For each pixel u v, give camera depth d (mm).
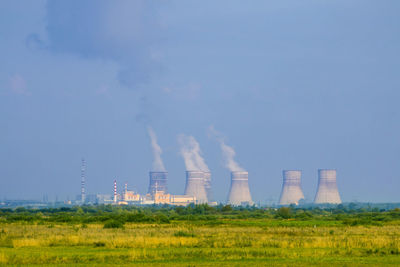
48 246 155250
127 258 127438
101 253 137875
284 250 143750
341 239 173000
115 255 132375
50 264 118688
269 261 123438
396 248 142500
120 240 159625
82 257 128750
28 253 137750
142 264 118812
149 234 194750
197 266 115812
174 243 157250
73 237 168875
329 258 128250
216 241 164250
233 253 135875
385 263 120500
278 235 197500
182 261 123562
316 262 121750
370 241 162000
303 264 118875
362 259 126625
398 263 120688
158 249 146375
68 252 140375
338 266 116250
